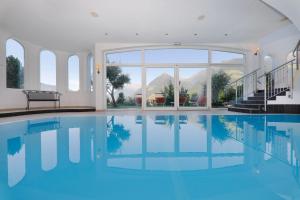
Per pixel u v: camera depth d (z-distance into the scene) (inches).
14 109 306.3
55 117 261.7
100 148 118.4
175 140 139.1
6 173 79.8
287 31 312.0
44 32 310.2
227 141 135.3
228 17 284.8
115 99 394.0
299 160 95.6
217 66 396.5
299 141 135.4
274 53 336.5
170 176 76.3
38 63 364.2
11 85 319.0
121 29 315.9
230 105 374.3
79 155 104.3
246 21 295.6
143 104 393.4
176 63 395.2
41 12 255.0
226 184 69.3
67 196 61.4
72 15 271.4
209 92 395.2
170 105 398.3
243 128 185.9
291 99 287.3
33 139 143.6
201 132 167.8
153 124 211.5
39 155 104.3
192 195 61.9
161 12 273.4
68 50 396.5
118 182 71.3
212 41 369.7
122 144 128.2
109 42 368.2
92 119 249.9
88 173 79.4
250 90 378.9
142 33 331.6
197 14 278.2
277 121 227.6
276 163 90.1
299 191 64.1
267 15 278.2
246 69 391.2
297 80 285.0
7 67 310.5
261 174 77.4
